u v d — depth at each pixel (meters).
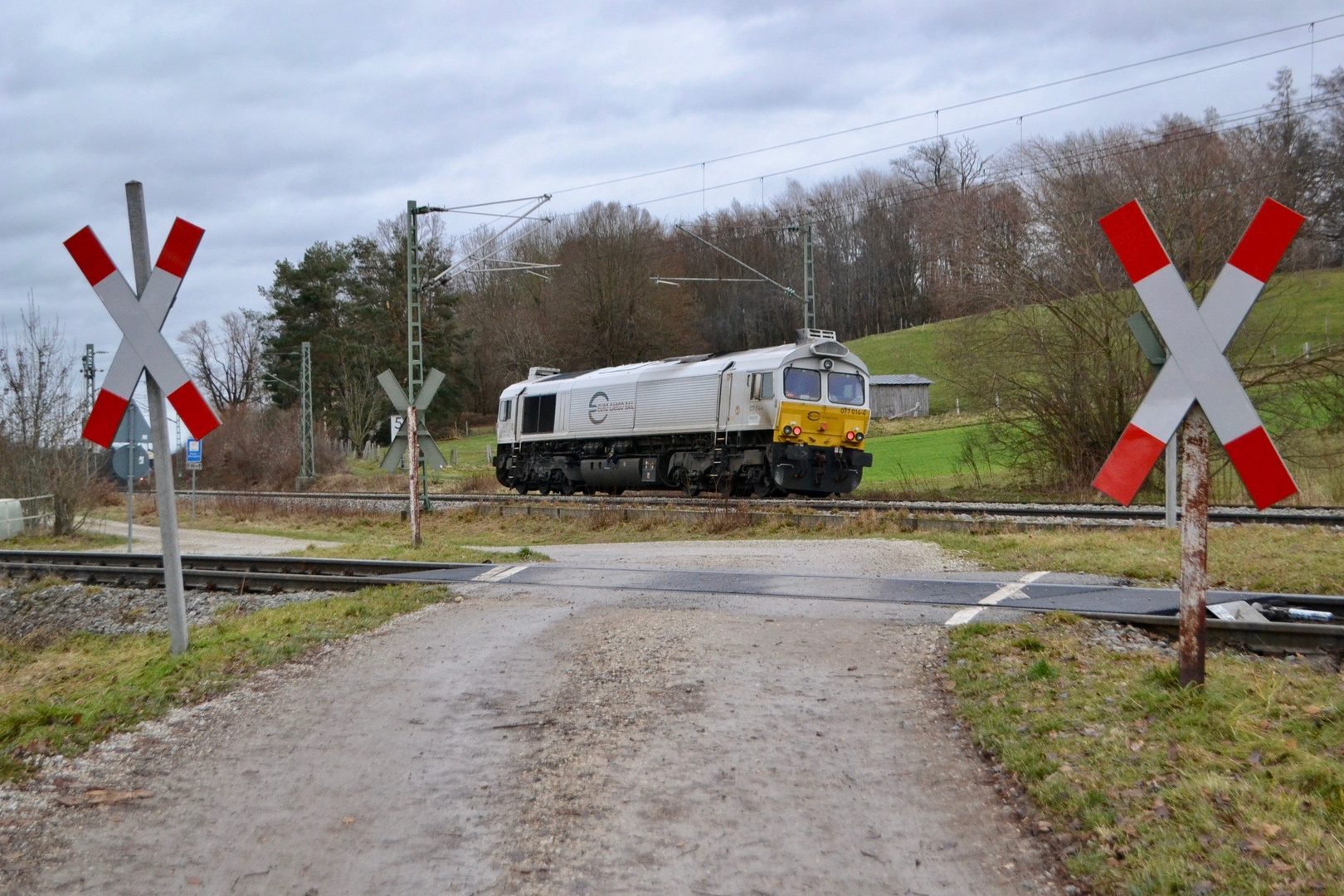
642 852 4.57
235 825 5.06
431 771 5.73
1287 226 5.20
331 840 4.84
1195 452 5.72
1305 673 6.78
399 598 11.61
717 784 5.33
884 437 47.47
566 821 4.95
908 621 9.00
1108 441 27.42
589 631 9.22
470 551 16.62
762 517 20.28
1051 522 16.95
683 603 10.42
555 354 73.19
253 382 95.06
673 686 7.19
